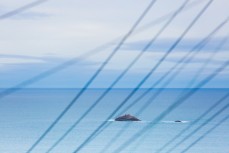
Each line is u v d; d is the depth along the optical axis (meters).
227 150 54.47
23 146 58.28
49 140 62.06
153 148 52.94
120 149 52.94
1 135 68.19
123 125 63.09
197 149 54.41
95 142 56.59
